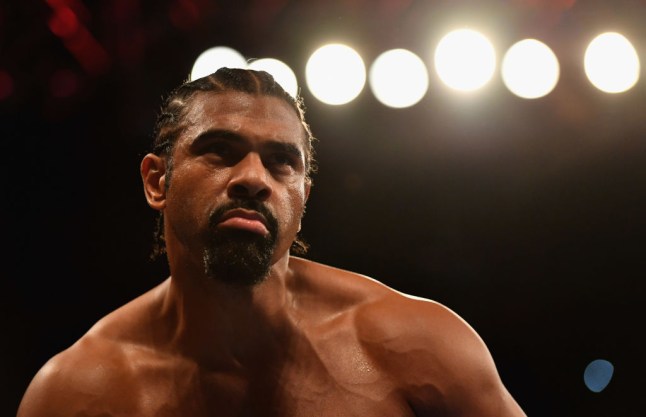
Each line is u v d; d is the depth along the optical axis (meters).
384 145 5.60
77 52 5.04
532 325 5.58
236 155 1.88
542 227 5.58
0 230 5.26
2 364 5.22
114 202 5.35
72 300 5.34
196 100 1.96
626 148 5.43
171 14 5.15
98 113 5.22
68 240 5.34
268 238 1.81
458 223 5.64
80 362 1.95
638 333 5.45
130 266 5.36
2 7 4.82
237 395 1.95
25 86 5.07
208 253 1.81
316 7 5.28
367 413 1.90
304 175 1.98
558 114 5.44
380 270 5.66
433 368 1.92
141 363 1.97
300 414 1.92
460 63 4.87
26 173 5.26
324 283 2.06
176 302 1.98
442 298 5.64
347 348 1.96
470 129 5.55
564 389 5.51
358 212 5.64
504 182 5.58
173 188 1.91
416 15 5.26
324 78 4.94
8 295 5.27
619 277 5.49
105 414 1.90
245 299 1.90
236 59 4.97
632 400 5.39
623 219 5.48
